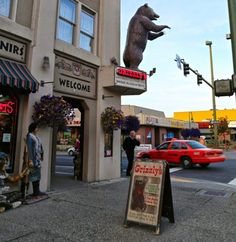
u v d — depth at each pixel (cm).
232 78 475
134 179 507
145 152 1655
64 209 599
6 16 722
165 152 1555
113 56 1074
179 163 1497
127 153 1162
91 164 964
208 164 1545
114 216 555
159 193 478
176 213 586
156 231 460
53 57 812
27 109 730
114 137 1055
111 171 1028
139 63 1102
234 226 505
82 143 984
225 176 1212
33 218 534
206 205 659
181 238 445
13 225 493
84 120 975
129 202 499
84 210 595
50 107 718
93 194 748
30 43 756
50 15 817
